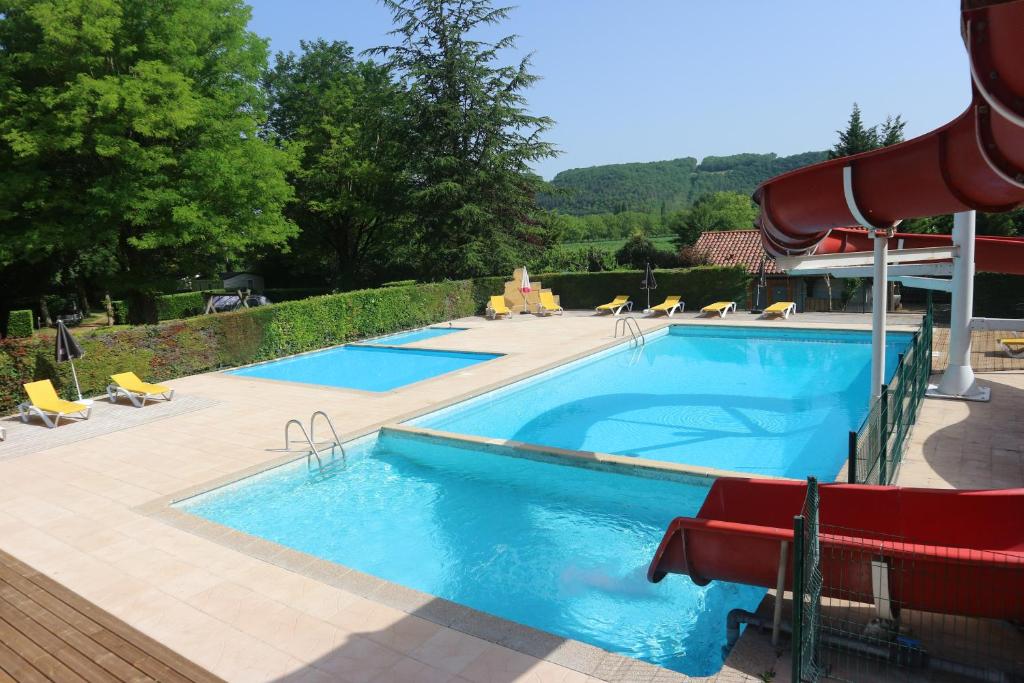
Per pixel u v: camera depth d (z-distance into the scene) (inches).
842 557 179.2
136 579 246.4
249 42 941.8
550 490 363.6
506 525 316.8
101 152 737.6
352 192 1396.4
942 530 208.5
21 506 328.5
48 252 854.5
